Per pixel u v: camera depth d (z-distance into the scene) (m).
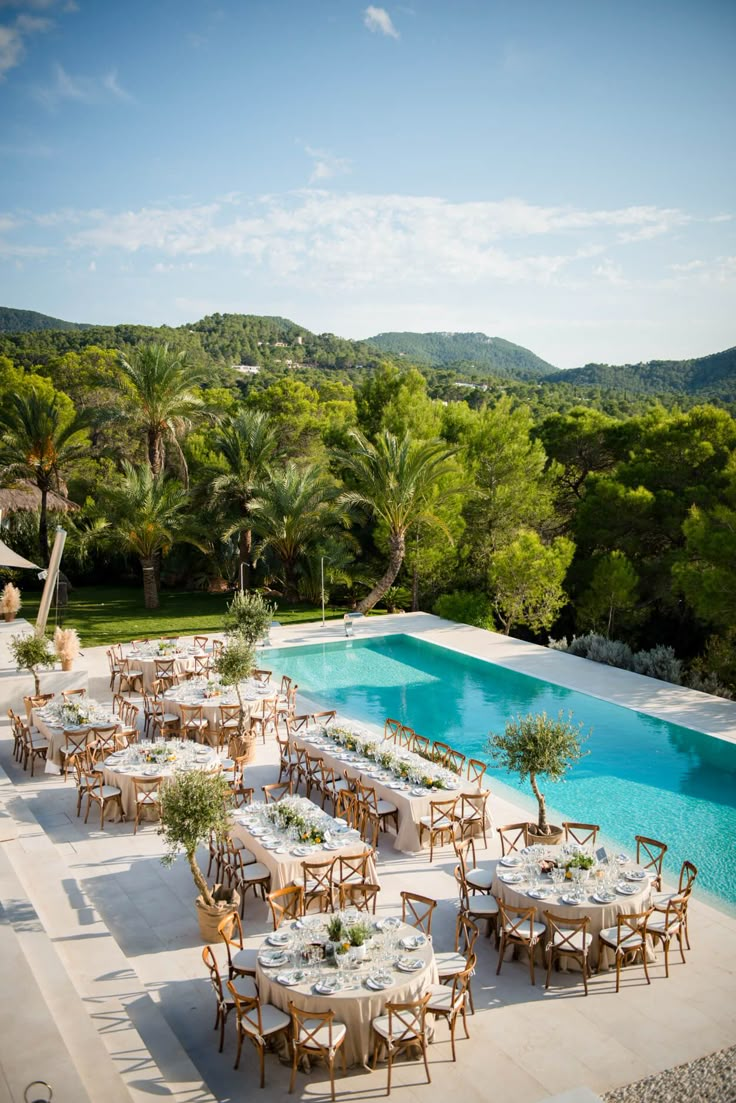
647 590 28.28
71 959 8.30
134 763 12.14
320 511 30.30
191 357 76.00
